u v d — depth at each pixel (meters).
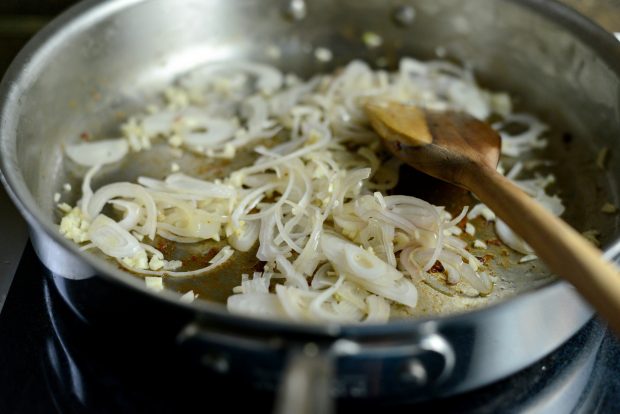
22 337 0.35
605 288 0.30
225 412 0.33
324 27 0.51
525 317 0.31
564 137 0.45
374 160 0.42
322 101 0.46
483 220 0.40
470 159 0.38
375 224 0.38
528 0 0.45
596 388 0.34
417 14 0.50
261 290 0.36
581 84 0.45
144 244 0.38
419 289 0.37
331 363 0.28
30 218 0.32
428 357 0.30
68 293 0.34
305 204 0.39
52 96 0.43
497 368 0.32
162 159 0.43
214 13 0.49
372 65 0.50
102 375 0.34
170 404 0.33
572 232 0.32
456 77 0.49
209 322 0.29
